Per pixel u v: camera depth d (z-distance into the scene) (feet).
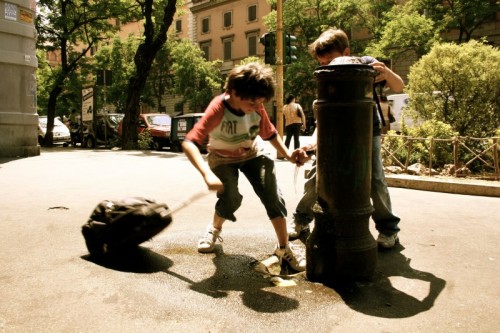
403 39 91.35
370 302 8.38
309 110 113.70
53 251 11.27
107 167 31.22
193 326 7.32
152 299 8.38
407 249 11.91
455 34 103.60
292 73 109.09
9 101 37.35
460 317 7.75
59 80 70.85
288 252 10.44
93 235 10.64
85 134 65.57
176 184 23.13
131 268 10.13
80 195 19.52
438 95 29.19
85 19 72.69
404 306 8.21
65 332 7.07
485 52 28.25
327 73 9.11
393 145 27.94
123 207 10.52
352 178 9.26
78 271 9.80
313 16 112.16
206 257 11.09
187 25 166.61
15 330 7.11
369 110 9.29
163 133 60.18
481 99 28.19
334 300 8.47
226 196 10.66
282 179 25.58
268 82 9.02
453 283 9.38
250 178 10.55
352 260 9.33
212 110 9.60
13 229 13.41
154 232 10.57
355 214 9.29
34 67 39.14
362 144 9.25
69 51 78.38
